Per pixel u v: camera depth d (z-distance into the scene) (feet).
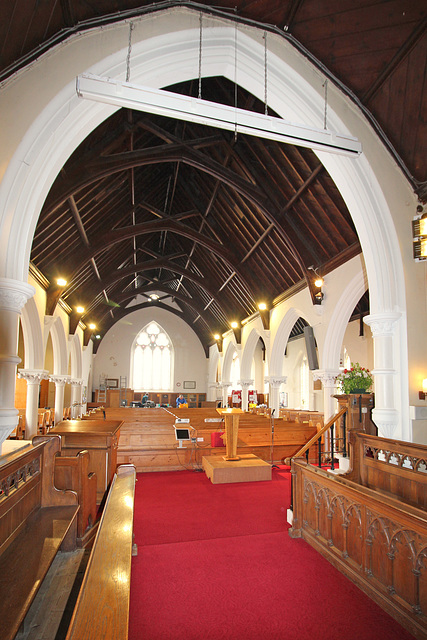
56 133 13.47
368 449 16.48
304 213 27.99
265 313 41.42
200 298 63.31
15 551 8.25
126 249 45.93
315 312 31.17
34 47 13.15
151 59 14.65
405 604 8.48
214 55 15.70
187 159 27.63
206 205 38.93
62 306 39.52
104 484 18.54
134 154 25.66
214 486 21.45
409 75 15.23
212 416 35.86
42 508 11.18
